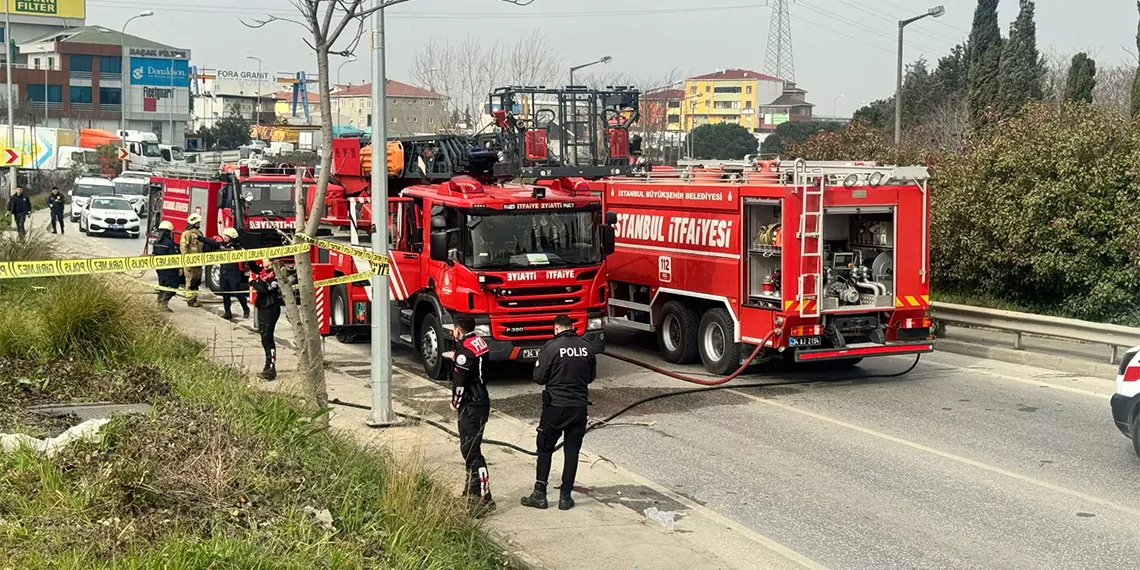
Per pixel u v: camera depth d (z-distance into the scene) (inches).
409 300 653.3
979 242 786.8
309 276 423.2
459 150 759.7
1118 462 429.7
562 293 594.9
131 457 306.8
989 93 1435.8
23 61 4116.6
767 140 2731.3
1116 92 1937.7
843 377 619.2
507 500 377.7
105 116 3939.5
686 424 503.8
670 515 366.6
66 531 256.8
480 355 363.9
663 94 3120.1
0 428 351.3
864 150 1093.8
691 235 637.9
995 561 322.0
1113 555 326.0
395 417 487.2
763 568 316.5
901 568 317.7
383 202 481.7
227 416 361.4
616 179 714.2
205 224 966.4
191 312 831.7
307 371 418.0
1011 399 551.2
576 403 363.6
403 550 281.1
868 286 595.2
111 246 1379.2
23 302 585.0
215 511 277.4
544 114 809.5
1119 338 600.7
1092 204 726.5
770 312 582.9
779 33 5364.2
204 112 4729.3
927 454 444.5
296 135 1180.5
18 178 2213.3
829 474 417.4
